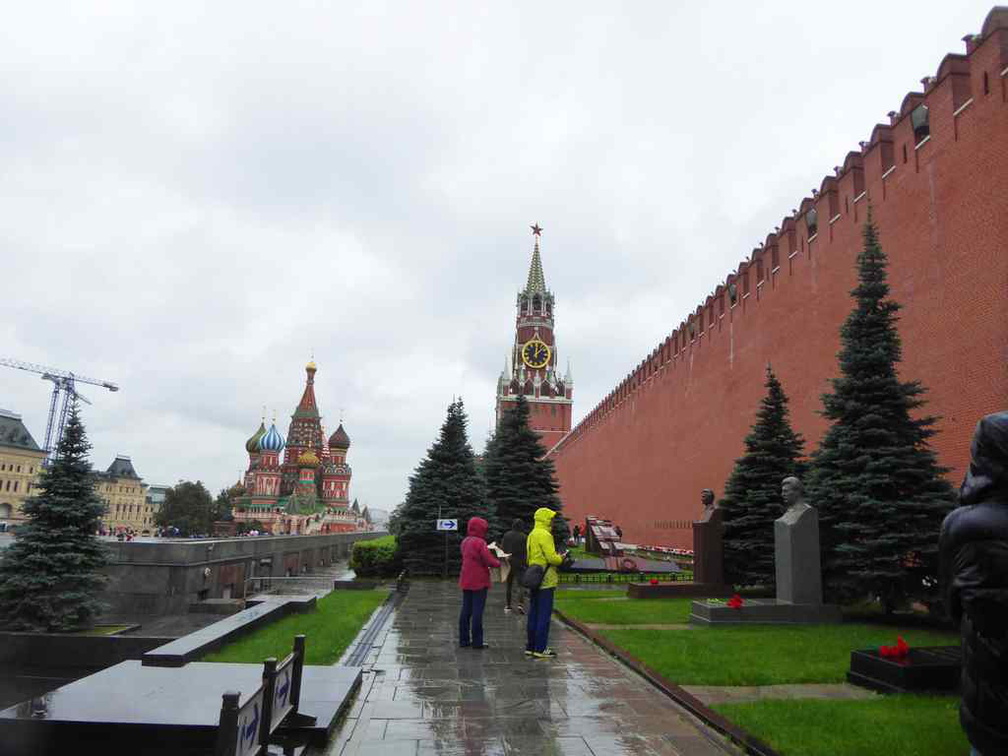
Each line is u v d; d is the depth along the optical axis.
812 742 5.19
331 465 113.19
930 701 6.41
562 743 5.57
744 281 25.84
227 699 3.73
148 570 18.11
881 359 12.81
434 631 11.17
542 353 100.69
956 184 14.68
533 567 9.11
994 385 13.23
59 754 4.96
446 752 5.35
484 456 33.78
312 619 12.09
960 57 15.10
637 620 12.20
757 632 10.73
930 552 11.43
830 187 20.06
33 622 15.05
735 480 17.53
